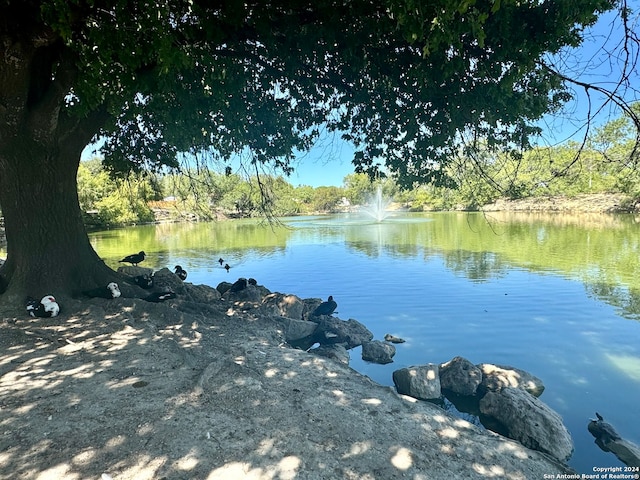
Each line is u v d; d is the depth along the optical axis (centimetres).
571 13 534
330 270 1792
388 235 3312
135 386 491
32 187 822
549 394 645
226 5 569
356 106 966
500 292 1289
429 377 660
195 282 1647
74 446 366
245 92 930
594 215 4662
